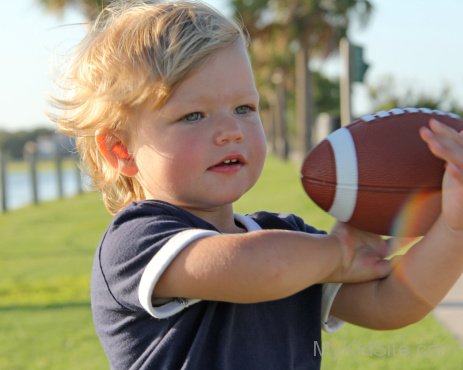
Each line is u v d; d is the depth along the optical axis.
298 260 1.56
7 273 8.09
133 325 1.66
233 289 1.52
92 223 13.53
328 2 28.91
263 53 38.59
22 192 28.88
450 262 1.67
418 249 1.71
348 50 6.90
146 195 1.79
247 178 1.69
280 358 1.73
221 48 1.65
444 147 1.53
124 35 1.70
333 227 1.77
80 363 4.43
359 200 1.71
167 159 1.64
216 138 1.63
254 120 1.71
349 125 1.82
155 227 1.59
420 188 1.70
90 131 1.78
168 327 1.64
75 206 18.11
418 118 1.79
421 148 1.72
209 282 1.51
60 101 1.87
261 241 1.54
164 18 1.67
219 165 1.65
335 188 1.73
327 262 1.64
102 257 1.68
